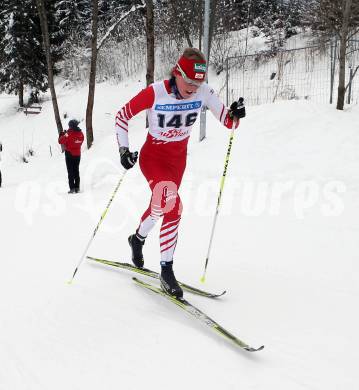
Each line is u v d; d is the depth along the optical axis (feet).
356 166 18.12
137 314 8.23
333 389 5.90
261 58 54.34
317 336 7.25
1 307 8.69
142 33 68.64
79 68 71.92
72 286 9.64
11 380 6.30
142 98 8.32
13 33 59.57
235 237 13.05
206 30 25.09
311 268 10.35
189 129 8.87
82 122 51.60
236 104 9.23
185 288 9.26
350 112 24.59
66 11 74.59
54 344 7.25
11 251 12.59
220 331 7.07
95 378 6.29
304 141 21.56
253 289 9.29
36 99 65.46
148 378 6.25
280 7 68.69
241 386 6.01
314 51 49.14
